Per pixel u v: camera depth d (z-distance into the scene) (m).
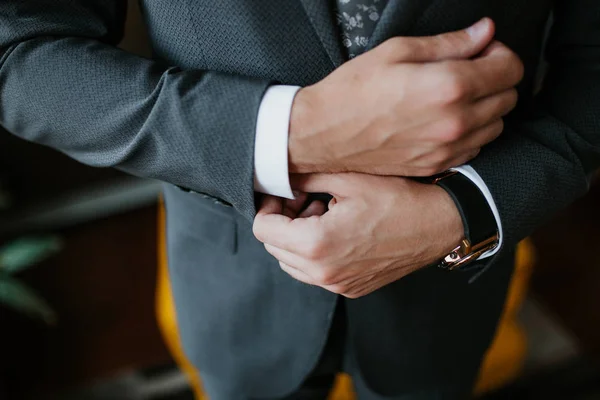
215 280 0.78
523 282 1.36
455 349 0.83
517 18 0.60
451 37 0.52
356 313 0.74
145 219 1.93
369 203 0.56
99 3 0.61
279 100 0.53
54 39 0.59
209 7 0.55
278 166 0.55
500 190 0.58
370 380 0.82
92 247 1.85
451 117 0.49
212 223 0.73
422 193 0.57
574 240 1.85
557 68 0.66
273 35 0.55
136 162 0.60
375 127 0.51
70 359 1.59
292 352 0.80
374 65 0.50
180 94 0.54
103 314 1.68
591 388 1.51
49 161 1.76
